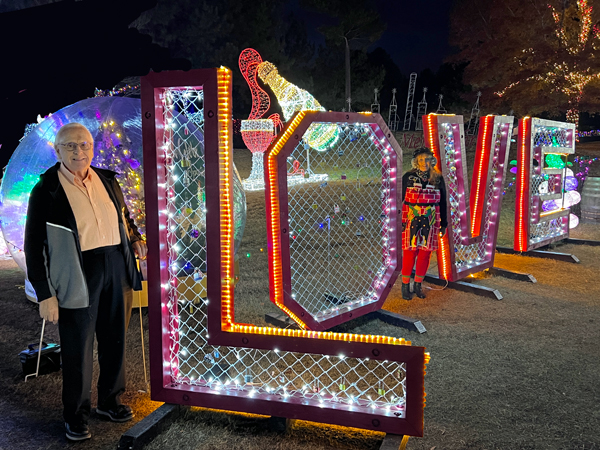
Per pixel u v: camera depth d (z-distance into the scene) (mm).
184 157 4828
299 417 3012
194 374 3805
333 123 4535
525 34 20891
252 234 9344
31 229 2775
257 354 4230
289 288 4297
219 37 25438
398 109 47094
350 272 6859
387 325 4938
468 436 2979
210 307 3117
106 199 3047
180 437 3021
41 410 3383
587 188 10086
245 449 2898
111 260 3018
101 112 5086
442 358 4113
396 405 2990
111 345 3139
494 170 6562
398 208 4984
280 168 4102
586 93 20062
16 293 5930
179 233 4992
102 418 3246
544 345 4344
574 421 3135
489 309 5320
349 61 34562
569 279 6359
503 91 22656
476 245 6922
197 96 3188
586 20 18875
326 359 4109
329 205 11398
